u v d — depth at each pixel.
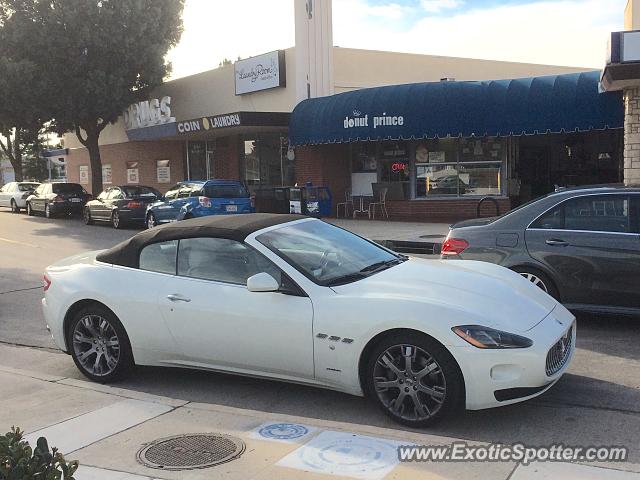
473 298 4.68
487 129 16.83
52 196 26.06
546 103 16.17
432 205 19.50
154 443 4.27
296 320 4.87
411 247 13.75
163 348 5.54
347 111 18.55
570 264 7.00
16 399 5.32
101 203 22.02
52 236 19.02
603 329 7.09
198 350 5.38
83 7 24.36
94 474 3.82
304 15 21.08
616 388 5.23
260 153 24.27
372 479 3.64
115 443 4.30
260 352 5.06
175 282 5.53
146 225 21.09
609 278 6.84
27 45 24.47
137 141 30.08
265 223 5.71
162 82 27.86
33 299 10.23
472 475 3.68
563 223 7.18
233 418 4.71
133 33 25.66
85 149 34.81
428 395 4.47
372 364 4.66
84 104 25.77
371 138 18.17
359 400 5.20
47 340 7.71
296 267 5.09
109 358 5.80
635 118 13.19
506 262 7.31
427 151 19.73
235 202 18.02
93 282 5.86
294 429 4.43
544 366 4.38
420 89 17.64
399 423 4.60
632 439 4.23
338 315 4.72
